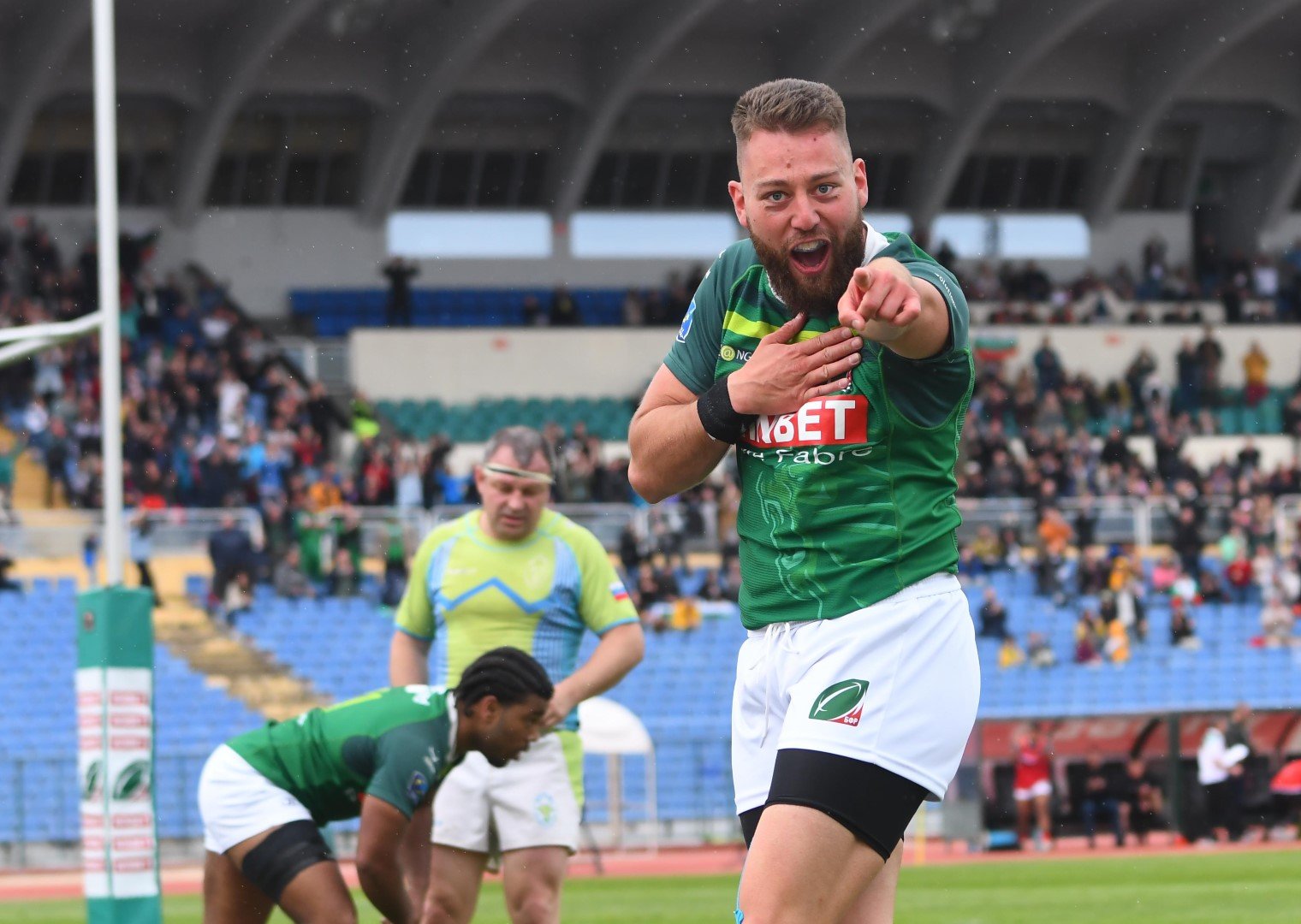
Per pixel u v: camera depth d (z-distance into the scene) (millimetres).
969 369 6754
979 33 78688
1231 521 62906
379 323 79125
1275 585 58500
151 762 16156
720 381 6895
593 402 75250
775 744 7195
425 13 73688
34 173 76312
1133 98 83188
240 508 55531
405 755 10023
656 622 52812
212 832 10266
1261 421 76875
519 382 75062
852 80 80125
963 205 87062
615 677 12242
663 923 21984
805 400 6699
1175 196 89000
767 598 7074
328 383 73375
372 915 18469
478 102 79750
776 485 6965
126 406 61062
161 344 69125
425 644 12836
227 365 65000
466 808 11766
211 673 49906
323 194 80500
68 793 41125
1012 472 62812
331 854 10281
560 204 81938
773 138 6562
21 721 45500
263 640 51062
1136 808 39594
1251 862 32625
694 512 58094
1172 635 56656
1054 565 58156
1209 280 88188
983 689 52969
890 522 6867
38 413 61312
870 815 6684
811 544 6938
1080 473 65500
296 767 10203
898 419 6785
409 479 60125
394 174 78438
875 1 74375
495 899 26219
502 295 81188
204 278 76125
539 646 12320
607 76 77625
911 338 6402
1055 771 39375
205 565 54844
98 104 17734
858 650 6801
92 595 16094
